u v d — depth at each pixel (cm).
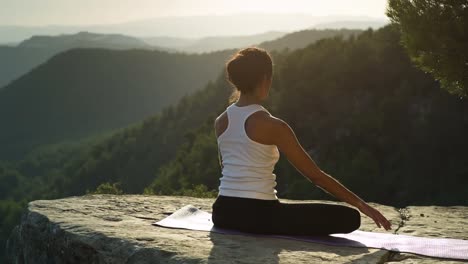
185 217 455
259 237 379
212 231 396
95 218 468
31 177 18262
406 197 4125
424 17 1054
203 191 1394
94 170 12988
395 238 394
